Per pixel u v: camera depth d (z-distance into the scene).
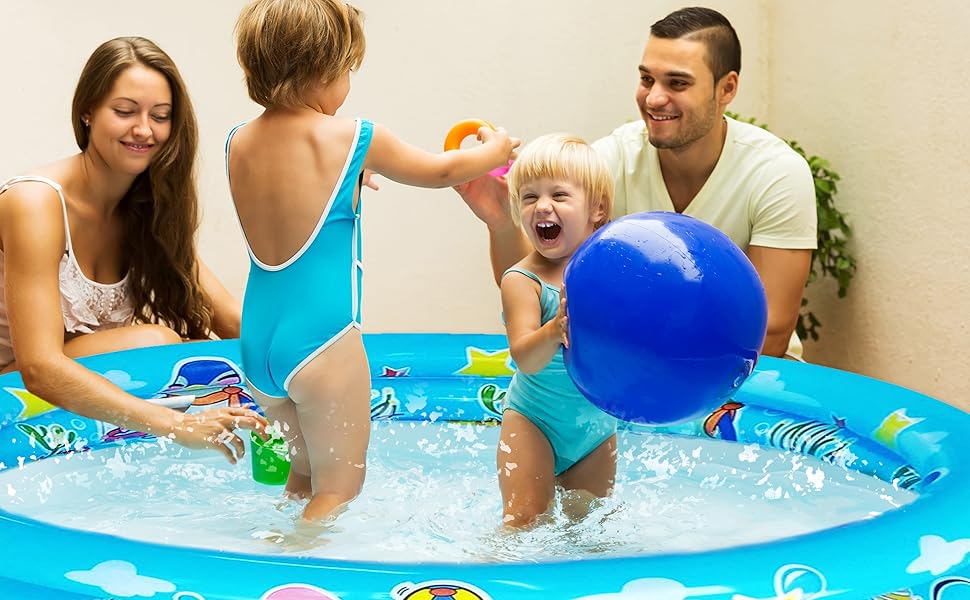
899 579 1.43
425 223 4.32
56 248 2.24
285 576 1.38
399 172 2.06
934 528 1.54
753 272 1.68
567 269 1.72
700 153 2.90
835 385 2.46
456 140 2.29
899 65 3.50
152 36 4.01
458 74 4.24
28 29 3.90
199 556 1.43
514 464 1.98
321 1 2.02
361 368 2.00
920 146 3.43
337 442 1.98
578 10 4.26
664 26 2.81
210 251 4.18
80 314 2.64
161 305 2.81
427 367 2.81
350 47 2.06
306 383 1.95
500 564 1.42
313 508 1.95
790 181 2.89
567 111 4.30
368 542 1.82
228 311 3.07
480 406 2.70
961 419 2.16
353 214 2.02
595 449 2.09
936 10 3.31
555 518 1.95
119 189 2.55
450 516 1.94
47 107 3.95
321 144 1.98
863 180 3.72
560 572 1.39
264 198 1.98
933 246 3.40
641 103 2.86
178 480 2.21
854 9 3.71
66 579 1.40
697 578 1.39
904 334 3.56
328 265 1.98
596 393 1.71
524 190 2.01
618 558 1.44
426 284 4.37
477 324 4.43
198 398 2.61
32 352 2.13
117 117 2.36
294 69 1.99
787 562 1.43
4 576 1.41
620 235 1.68
